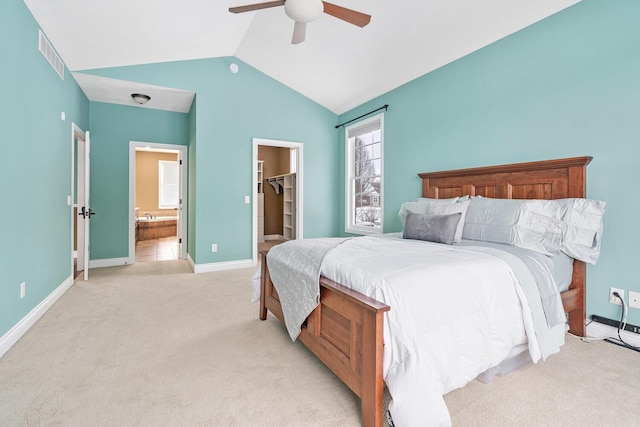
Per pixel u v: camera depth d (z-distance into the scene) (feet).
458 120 11.09
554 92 8.39
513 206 8.02
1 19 6.90
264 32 12.71
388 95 14.35
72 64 11.64
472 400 5.20
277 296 8.10
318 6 7.73
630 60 7.04
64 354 6.74
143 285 12.35
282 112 16.61
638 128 6.95
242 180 15.60
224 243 15.24
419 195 12.82
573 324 7.72
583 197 7.55
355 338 4.85
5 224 7.04
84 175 13.92
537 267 6.40
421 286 4.75
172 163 31.63
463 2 8.89
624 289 7.20
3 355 6.68
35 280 8.71
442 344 4.59
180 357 6.68
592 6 7.63
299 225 17.42
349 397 5.36
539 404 5.10
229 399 5.26
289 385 5.69
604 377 5.88
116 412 4.90
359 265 5.46
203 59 14.51
